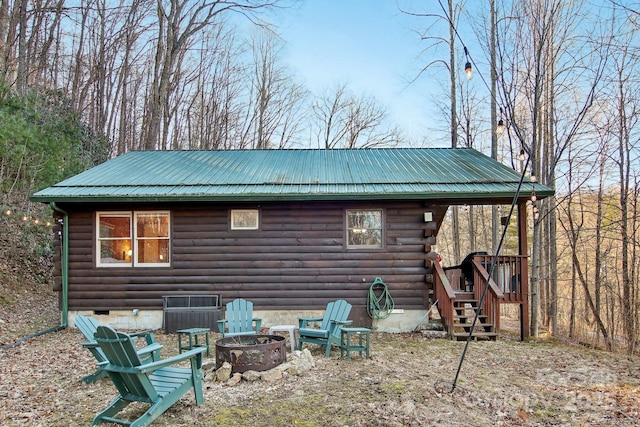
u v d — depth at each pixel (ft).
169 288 32.60
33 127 39.40
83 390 18.40
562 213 47.91
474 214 84.94
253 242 32.73
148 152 42.98
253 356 19.85
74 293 32.48
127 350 13.96
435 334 30.19
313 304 32.50
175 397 15.42
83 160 48.44
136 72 88.17
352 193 30.12
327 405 16.58
